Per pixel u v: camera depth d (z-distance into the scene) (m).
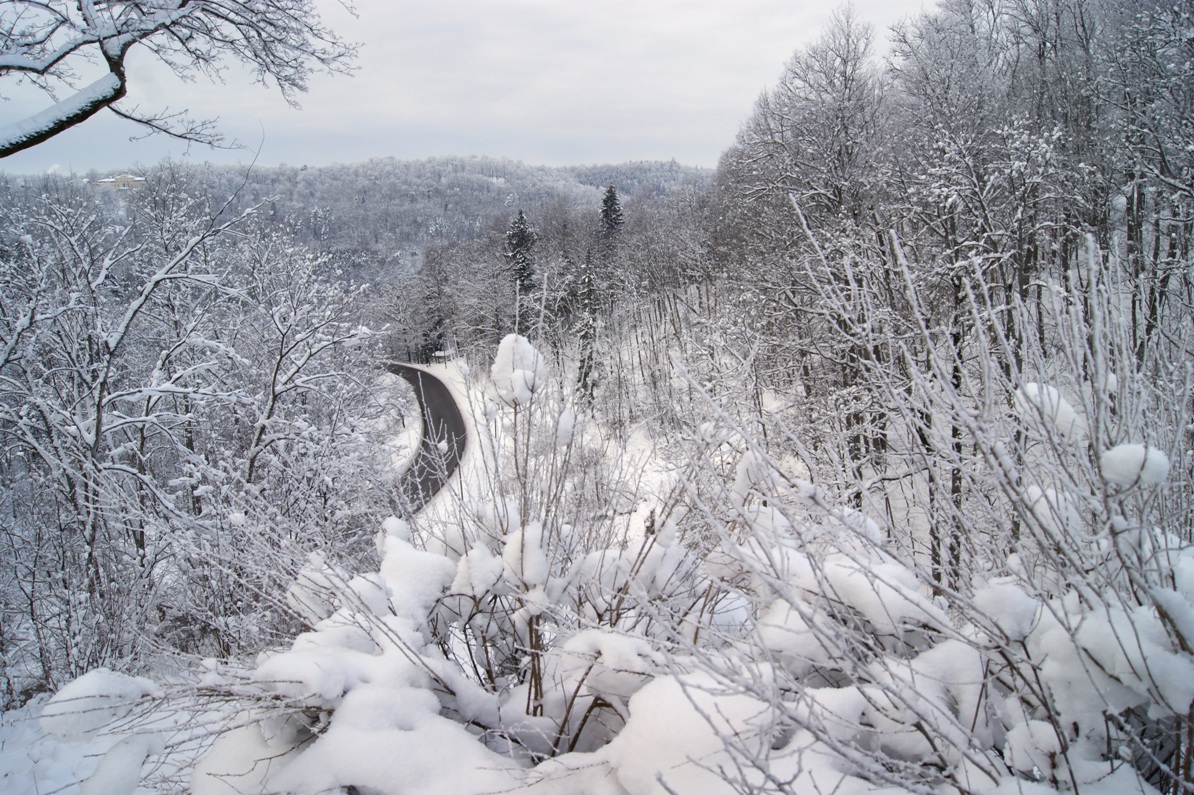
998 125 14.56
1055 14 17.97
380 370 16.77
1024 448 1.94
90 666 6.62
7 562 8.46
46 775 4.71
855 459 5.60
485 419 3.20
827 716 1.73
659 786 1.72
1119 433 1.67
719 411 1.82
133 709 2.14
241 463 7.75
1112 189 12.98
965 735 1.65
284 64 6.34
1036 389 1.76
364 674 2.23
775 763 1.67
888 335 2.18
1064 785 1.60
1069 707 1.62
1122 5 14.35
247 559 2.97
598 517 3.25
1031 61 19.16
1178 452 1.79
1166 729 1.70
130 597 6.66
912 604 1.84
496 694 2.56
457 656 3.09
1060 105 16.14
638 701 1.89
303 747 2.19
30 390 8.05
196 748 2.32
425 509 3.64
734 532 2.66
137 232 11.81
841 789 1.55
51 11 5.02
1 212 8.93
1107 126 13.44
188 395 9.08
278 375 11.46
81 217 9.45
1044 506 1.76
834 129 15.95
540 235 58.56
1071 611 1.80
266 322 12.31
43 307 8.75
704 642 2.38
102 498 3.84
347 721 2.06
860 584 1.94
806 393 9.95
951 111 14.31
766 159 18.34
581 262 42.78
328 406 13.44
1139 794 1.52
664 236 39.88
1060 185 12.12
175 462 12.69
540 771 1.96
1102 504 1.69
